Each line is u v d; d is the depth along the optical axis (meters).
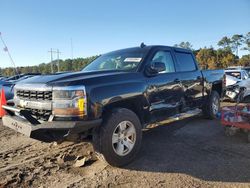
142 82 4.71
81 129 3.76
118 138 4.25
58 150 5.10
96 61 5.79
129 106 4.69
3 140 5.89
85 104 3.83
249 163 4.38
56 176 4.04
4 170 4.25
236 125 5.51
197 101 6.51
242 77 11.12
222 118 5.81
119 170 4.20
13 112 4.69
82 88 3.84
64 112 3.82
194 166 4.30
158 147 5.20
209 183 3.73
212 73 7.27
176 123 7.01
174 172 4.09
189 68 6.32
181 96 5.75
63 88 3.84
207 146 5.22
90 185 3.75
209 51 72.94
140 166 4.34
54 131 3.88
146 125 4.94
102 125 4.07
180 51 6.13
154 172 4.11
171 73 5.54
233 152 4.87
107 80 4.23
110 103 4.16
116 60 5.35
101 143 4.05
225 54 73.25
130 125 4.38
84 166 4.38
